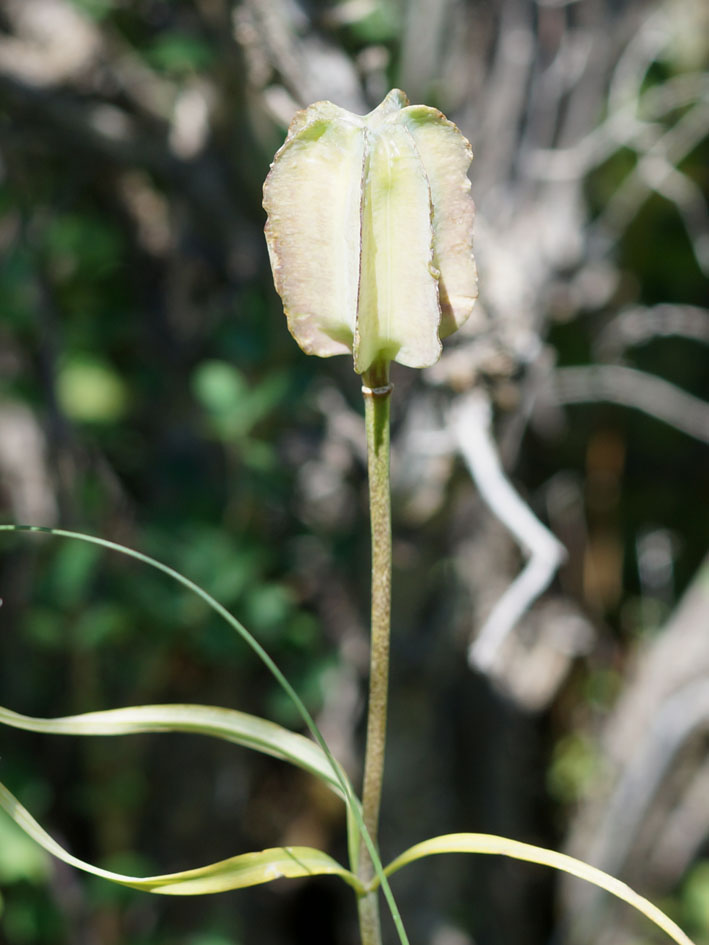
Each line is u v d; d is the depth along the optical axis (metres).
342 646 0.65
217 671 0.65
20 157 0.59
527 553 0.59
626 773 0.70
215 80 0.49
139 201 0.66
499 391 0.46
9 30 0.57
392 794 0.66
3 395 0.60
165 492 0.68
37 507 0.65
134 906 0.69
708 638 0.69
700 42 0.63
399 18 0.45
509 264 0.48
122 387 0.65
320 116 0.23
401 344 0.23
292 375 0.56
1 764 0.65
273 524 0.64
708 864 0.79
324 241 0.23
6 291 0.58
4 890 0.62
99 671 0.63
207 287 0.66
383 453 0.23
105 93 0.56
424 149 0.23
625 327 0.68
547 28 0.53
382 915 0.70
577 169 0.54
